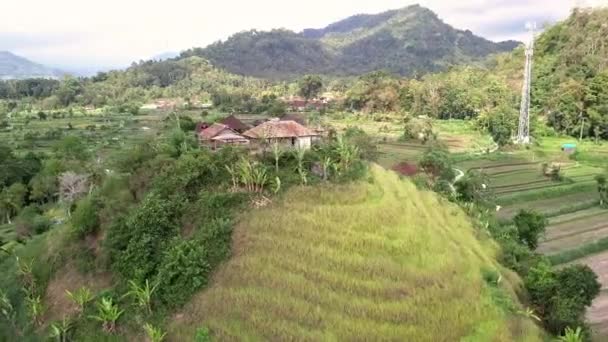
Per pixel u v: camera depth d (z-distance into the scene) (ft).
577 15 606.14
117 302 115.55
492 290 112.88
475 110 511.81
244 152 146.82
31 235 208.64
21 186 259.60
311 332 94.32
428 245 112.68
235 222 117.19
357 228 111.86
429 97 529.86
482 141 391.65
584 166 315.99
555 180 271.90
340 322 95.45
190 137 194.39
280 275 103.55
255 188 126.82
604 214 226.38
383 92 554.87
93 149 343.87
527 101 405.18
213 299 102.42
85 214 144.46
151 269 118.21
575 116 433.89
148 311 107.76
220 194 125.80
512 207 233.55
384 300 99.14
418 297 100.53
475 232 149.79
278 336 94.38
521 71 576.61
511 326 104.12
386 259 106.01
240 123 257.75
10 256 170.50
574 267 129.59
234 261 107.96
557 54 575.79
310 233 111.04
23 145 381.60
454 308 101.40
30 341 119.55
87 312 117.08
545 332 115.24
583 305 122.42
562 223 215.92
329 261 105.29
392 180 139.85
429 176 208.13
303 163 136.26
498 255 146.51
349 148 145.07
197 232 119.44
